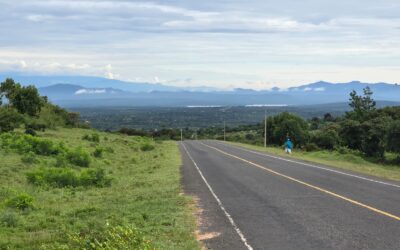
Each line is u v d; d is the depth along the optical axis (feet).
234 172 87.71
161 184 70.44
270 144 310.45
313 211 44.78
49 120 268.21
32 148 115.24
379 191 59.06
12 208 49.78
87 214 45.44
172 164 110.63
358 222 39.32
